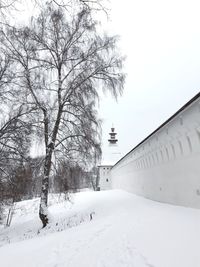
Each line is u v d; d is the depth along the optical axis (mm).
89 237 7383
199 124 9156
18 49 13578
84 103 14531
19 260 5711
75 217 15047
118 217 11234
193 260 4152
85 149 14211
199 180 9586
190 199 10430
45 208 13406
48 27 14148
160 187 14828
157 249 5074
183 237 5625
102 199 22281
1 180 13414
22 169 13578
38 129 14016
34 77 14258
